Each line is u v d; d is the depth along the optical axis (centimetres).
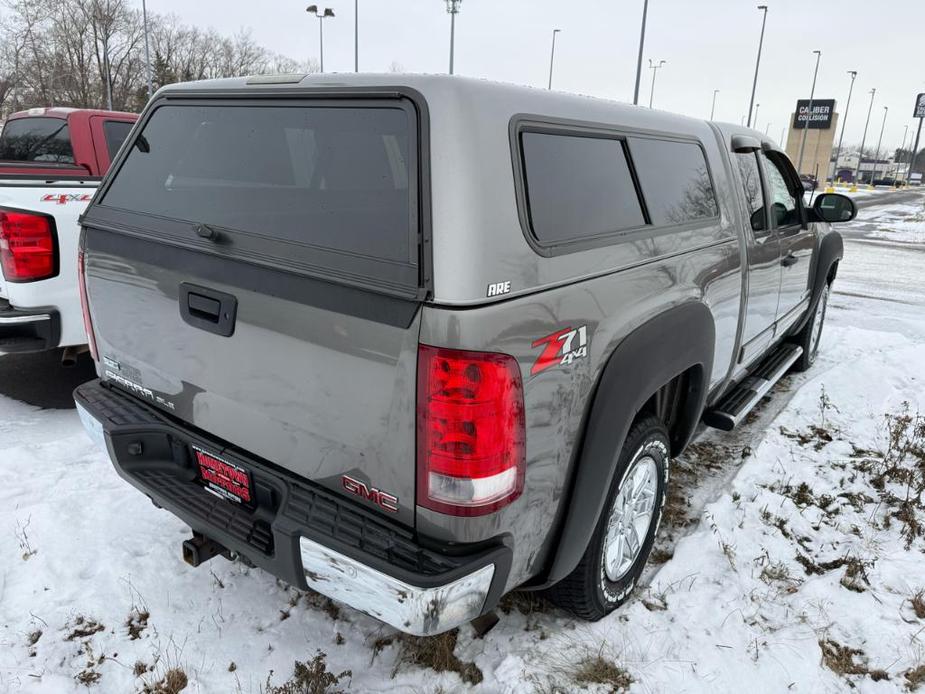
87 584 280
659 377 247
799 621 274
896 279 1203
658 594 286
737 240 331
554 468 204
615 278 221
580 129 221
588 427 214
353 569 183
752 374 447
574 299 200
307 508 198
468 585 182
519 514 193
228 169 222
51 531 310
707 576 299
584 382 209
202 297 219
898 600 290
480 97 182
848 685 245
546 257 191
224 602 273
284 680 236
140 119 261
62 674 238
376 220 182
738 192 338
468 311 167
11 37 4388
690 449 425
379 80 191
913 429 458
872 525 347
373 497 192
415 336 171
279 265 196
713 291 304
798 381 565
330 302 185
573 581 246
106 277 257
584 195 217
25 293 409
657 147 270
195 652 247
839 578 301
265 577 288
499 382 174
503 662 243
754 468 397
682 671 244
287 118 209
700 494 371
